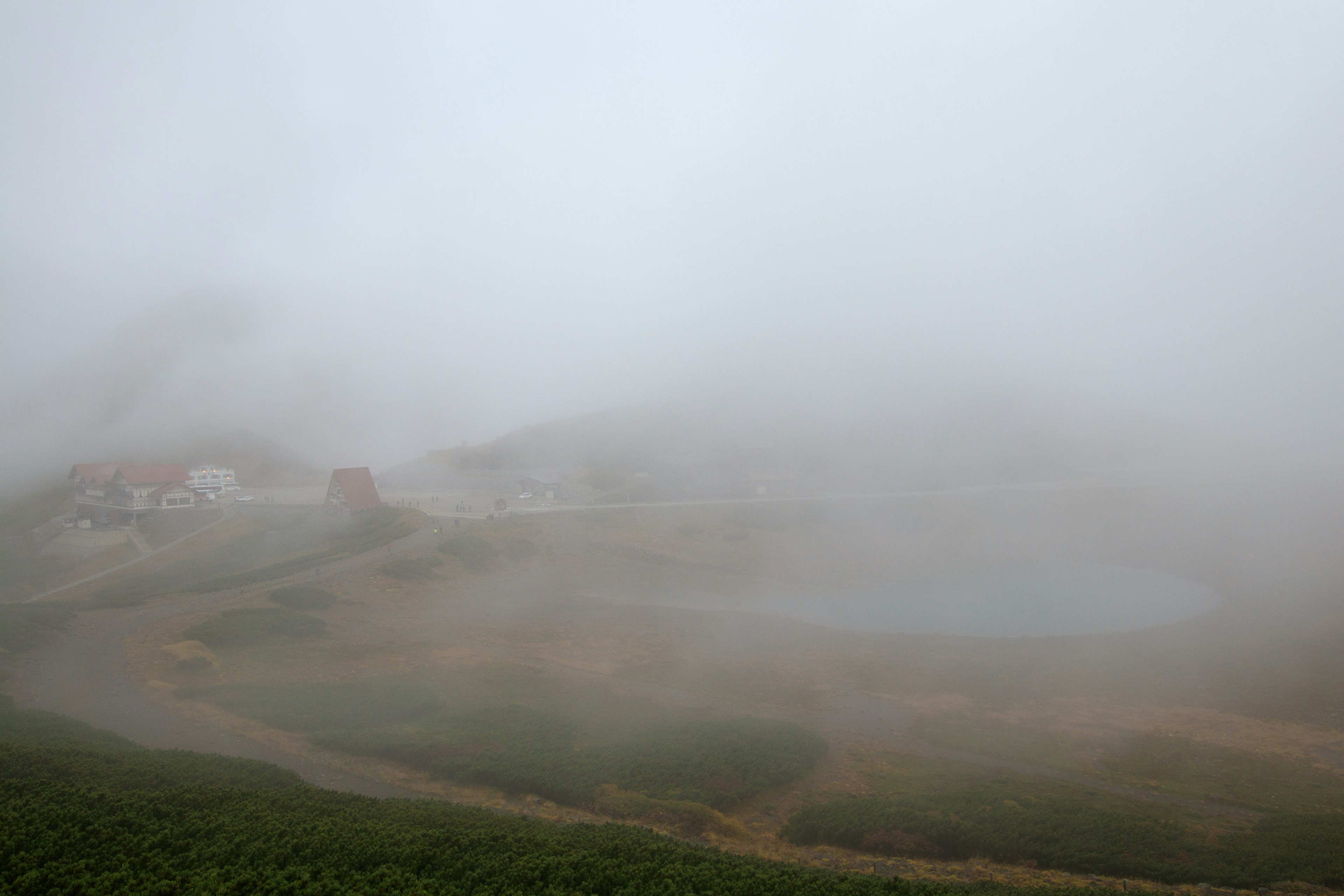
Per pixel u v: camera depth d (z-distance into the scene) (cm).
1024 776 3531
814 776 3512
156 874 1664
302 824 2145
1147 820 2966
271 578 6931
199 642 5134
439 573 7650
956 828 2794
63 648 4997
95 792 2220
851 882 2009
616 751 3556
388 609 6594
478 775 3244
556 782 3133
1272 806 3222
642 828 2692
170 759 2875
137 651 4934
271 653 5197
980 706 4638
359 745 3506
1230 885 2402
